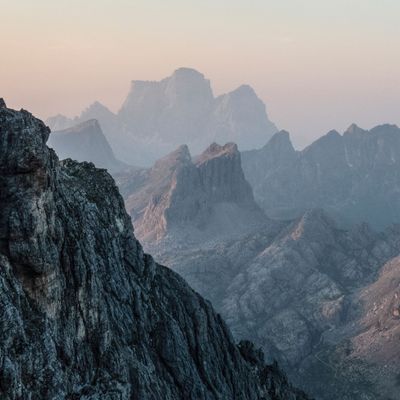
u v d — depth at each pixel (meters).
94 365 65.12
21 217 59.00
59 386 55.28
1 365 50.78
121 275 86.12
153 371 79.56
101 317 67.69
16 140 61.00
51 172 67.50
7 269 57.12
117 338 76.38
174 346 86.69
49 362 55.81
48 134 73.75
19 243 58.62
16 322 54.00
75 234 68.44
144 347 82.00
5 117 62.44
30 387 53.66
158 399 74.50
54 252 61.62
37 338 56.25
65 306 63.19
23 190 60.09
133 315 84.31
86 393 60.53
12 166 60.34
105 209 91.69
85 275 66.50
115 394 63.56
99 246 84.44
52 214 63.53
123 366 68.19
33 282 59.41
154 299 92.88
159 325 87.56
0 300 53.81
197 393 85.94
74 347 62.75
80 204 84.25
